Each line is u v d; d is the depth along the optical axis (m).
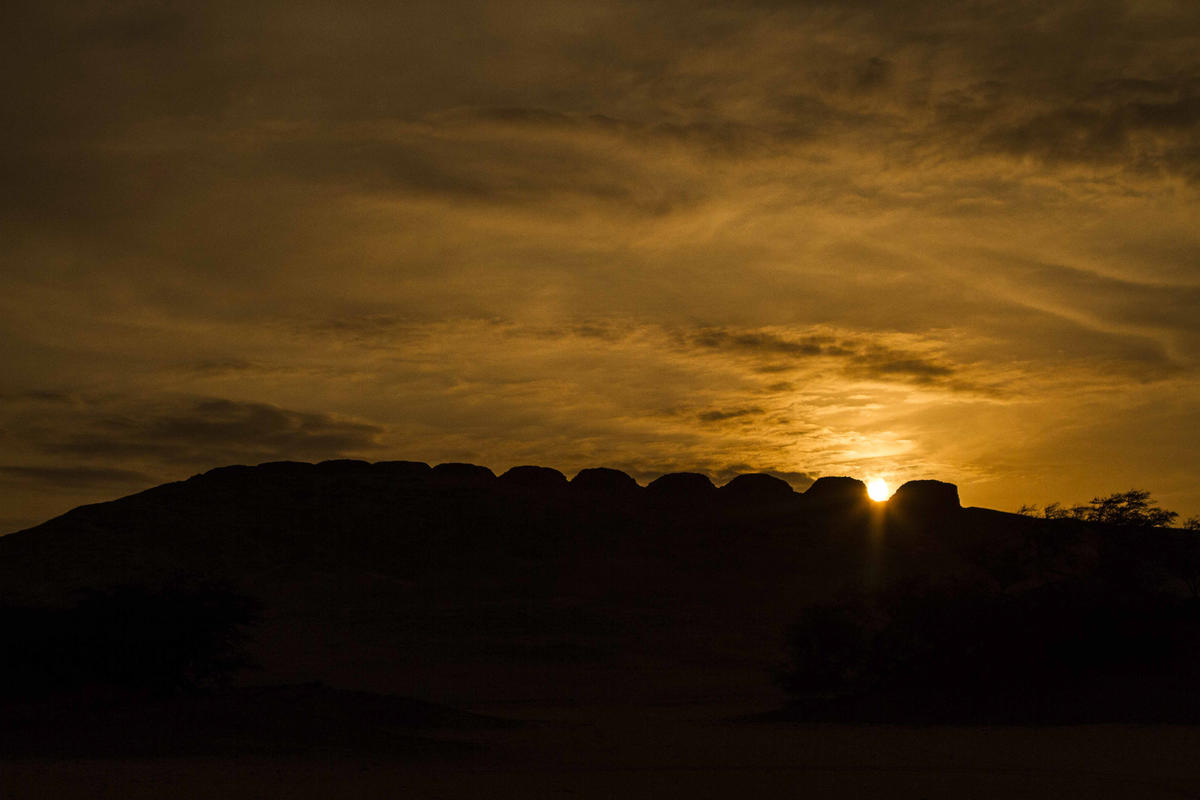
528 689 64.88
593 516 144.62
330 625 96.00
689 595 115.81
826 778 21.70
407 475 159.38
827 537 141.00
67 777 20.80
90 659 37.84
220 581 41.91
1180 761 24.28
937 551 137.25
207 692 37.16
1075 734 30.34
